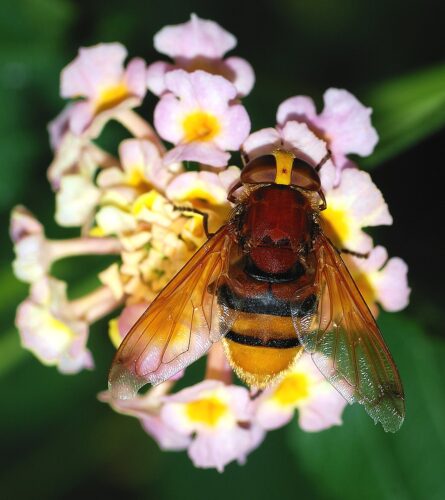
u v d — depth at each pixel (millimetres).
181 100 171
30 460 210
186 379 194
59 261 197
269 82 197
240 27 205
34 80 203
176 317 168
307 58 205
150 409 178
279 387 176
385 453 192
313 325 170
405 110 184
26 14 201
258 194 168
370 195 171
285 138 171
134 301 173
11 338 200
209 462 176
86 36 203
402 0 206
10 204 204
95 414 210
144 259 173
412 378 191
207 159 169
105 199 174
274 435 198
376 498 193
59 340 178
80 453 211
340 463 193
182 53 177
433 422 191
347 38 206
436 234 193
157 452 212
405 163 194
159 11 203
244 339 169
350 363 169
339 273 170
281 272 168
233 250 170
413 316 188
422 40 204
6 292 201
